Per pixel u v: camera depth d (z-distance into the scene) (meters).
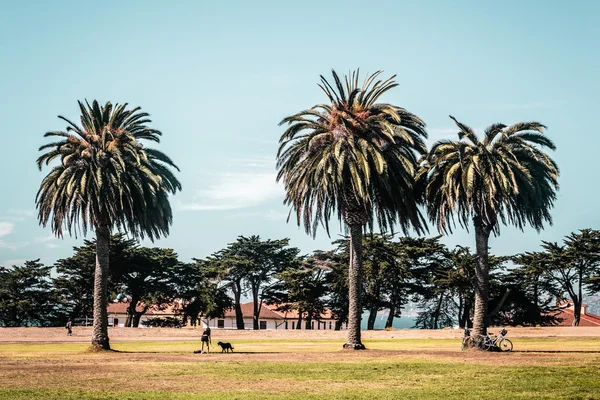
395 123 48.50
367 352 43.22
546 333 65.19
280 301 108.50
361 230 48.12
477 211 45.22
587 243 97.50
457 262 96.12
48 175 51.94
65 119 51.75
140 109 54.34
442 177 48.22
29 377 29.05
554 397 22.12
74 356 42.78
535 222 47.78
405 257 97.69
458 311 100.12
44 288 107.31
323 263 101.94
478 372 29.23
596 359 35.00
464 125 45.75
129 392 24.02
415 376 28.33
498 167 43.66
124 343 62.59
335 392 23.75
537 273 96.06
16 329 72.94
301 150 48.66
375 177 47.62
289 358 38.75
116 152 50.78
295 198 48.84
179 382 27.00
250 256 109.62
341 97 47.53
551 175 46.38
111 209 50.03
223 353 44.31
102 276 51.03
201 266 108.88
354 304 47.22
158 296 102.25
